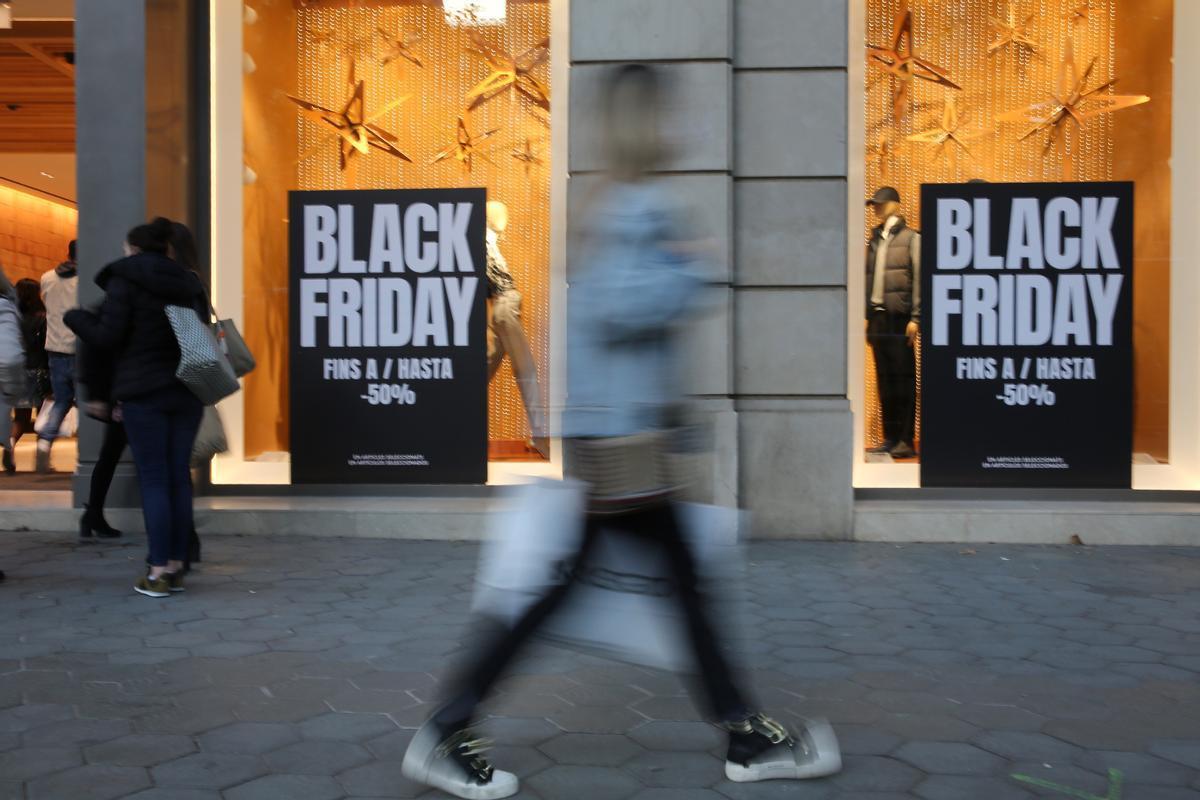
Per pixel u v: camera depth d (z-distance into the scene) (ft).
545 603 9.71
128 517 23.39
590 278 9.59
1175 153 24.54
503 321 24.75
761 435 22.61
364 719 11.95
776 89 22.48
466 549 21.81
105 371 18.88
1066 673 13.71
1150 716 12.15
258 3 25.63
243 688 13.01
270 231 25.35
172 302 17.47
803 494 22.59
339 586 18.45
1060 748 11.17
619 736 11.46
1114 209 23.38
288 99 25.75
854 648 14.79
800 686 13.17
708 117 22.03
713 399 22.17
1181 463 23.86
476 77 25.52
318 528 23.11
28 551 21.30
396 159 25.81
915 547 21.93
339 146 25.86
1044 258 23.45
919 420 23.77
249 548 21.80
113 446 21.99
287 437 25.02
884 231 24.30
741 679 10.18
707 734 11.52
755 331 22.72
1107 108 24.76
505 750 11.05
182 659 14.19
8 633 15.39
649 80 9.84
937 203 23.58
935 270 23.57
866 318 24.14
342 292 24.59
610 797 9.92
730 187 22.30
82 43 23.36
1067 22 24.79
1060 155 24.79
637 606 9.84
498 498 24.18
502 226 25.17
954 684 13.26
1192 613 16.70
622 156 9.71
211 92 25.20
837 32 22.36
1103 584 18.66
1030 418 23.57
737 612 16.67
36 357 36.96
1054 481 23.56
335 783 10.21
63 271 31.22
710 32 21.95
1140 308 23.99
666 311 9.46
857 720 11.98
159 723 11.80
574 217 9.91
